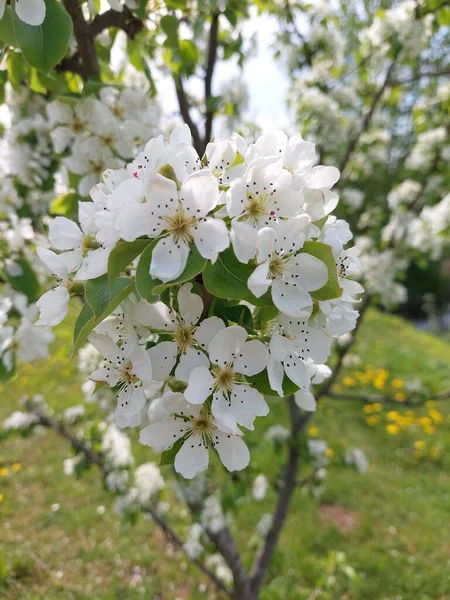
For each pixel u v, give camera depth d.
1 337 0.33
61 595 0.56
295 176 0.17
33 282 0.34
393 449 0.92
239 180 0.15
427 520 0.72
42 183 0.36
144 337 0.16
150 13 0.32
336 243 0.17
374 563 0.63
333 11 0.64
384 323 1.74
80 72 0.31
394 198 0.77
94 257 0.15
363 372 1.22
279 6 0.59
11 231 0.35
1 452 0.81
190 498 0.47
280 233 0.15
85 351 0.48
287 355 0.16
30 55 0.21
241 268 0.15
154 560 0.62
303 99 0.64
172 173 0.15
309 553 0.64
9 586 0.56
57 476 0.76
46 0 0.21
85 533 0.66
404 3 0.59
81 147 0.31
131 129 0.31
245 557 0.62
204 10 0.34
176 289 0.16
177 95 0.41
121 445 0.51
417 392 0.78
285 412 0.93
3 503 0.70
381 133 0.73
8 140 0.35
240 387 0.16
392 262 0.72
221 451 0.16
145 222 0.14
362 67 0.65
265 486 0.57
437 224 0.71
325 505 0.75
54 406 0.92
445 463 0.88
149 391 0.18
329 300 0.17
